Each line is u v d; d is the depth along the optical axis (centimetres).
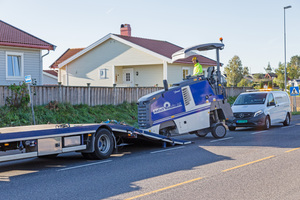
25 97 1759
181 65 3372
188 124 1392
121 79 3456
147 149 1268
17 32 2391
